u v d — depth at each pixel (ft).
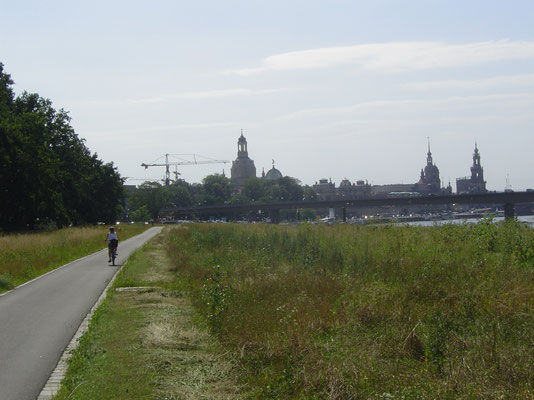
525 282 45.85
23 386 27.35
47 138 216.95
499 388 26.21
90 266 87.86
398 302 41.14
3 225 196.24
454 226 84.12
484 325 35.19
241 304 42.78
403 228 87.45
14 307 49.24
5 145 182.29
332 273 55.26
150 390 26.40
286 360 30.04
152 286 60.90
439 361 29.89
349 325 36.55
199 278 61.77
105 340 35.70
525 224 77.56
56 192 211.00
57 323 42.04
